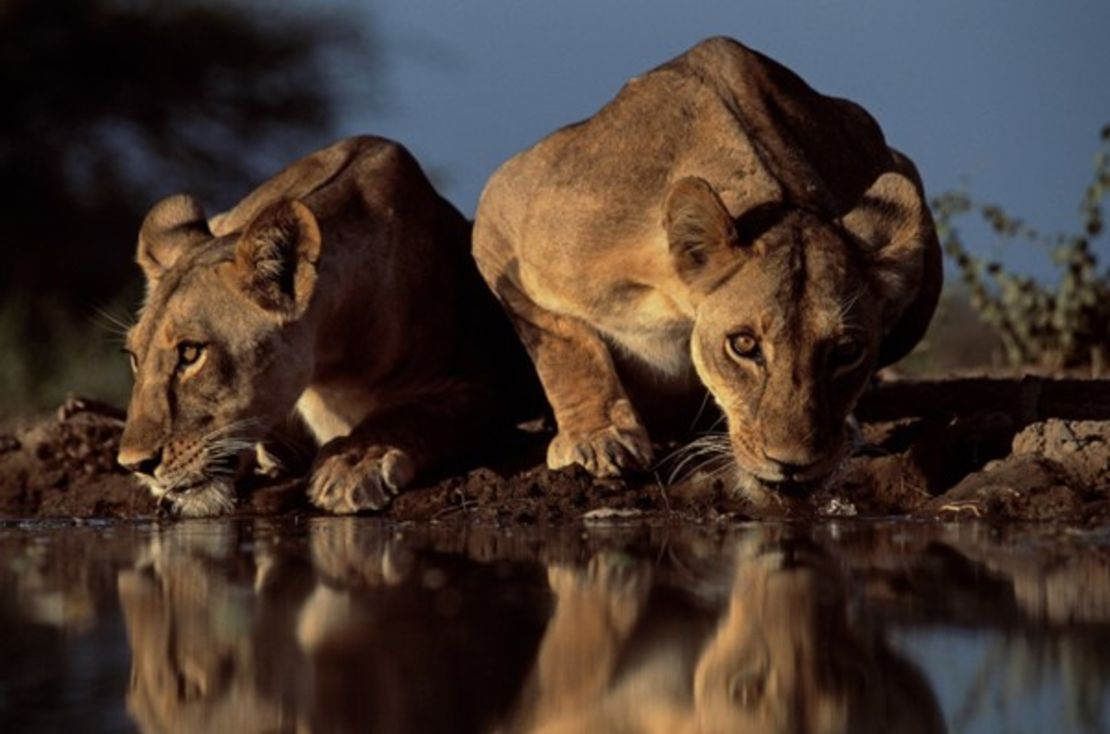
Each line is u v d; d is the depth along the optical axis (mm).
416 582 8273
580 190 11289
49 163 32938
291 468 12461
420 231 12445
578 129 11828
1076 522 10070
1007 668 6430
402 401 12227
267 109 36250
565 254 11297
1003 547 9094
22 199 32406
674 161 11156
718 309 10320
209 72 35406
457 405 12312
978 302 16172
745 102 11477
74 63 33719
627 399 11469
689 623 7234
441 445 11977
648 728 5836
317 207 11812
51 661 6688
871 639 6891
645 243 10977
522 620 7316
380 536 10070
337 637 7043
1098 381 13102
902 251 10469
